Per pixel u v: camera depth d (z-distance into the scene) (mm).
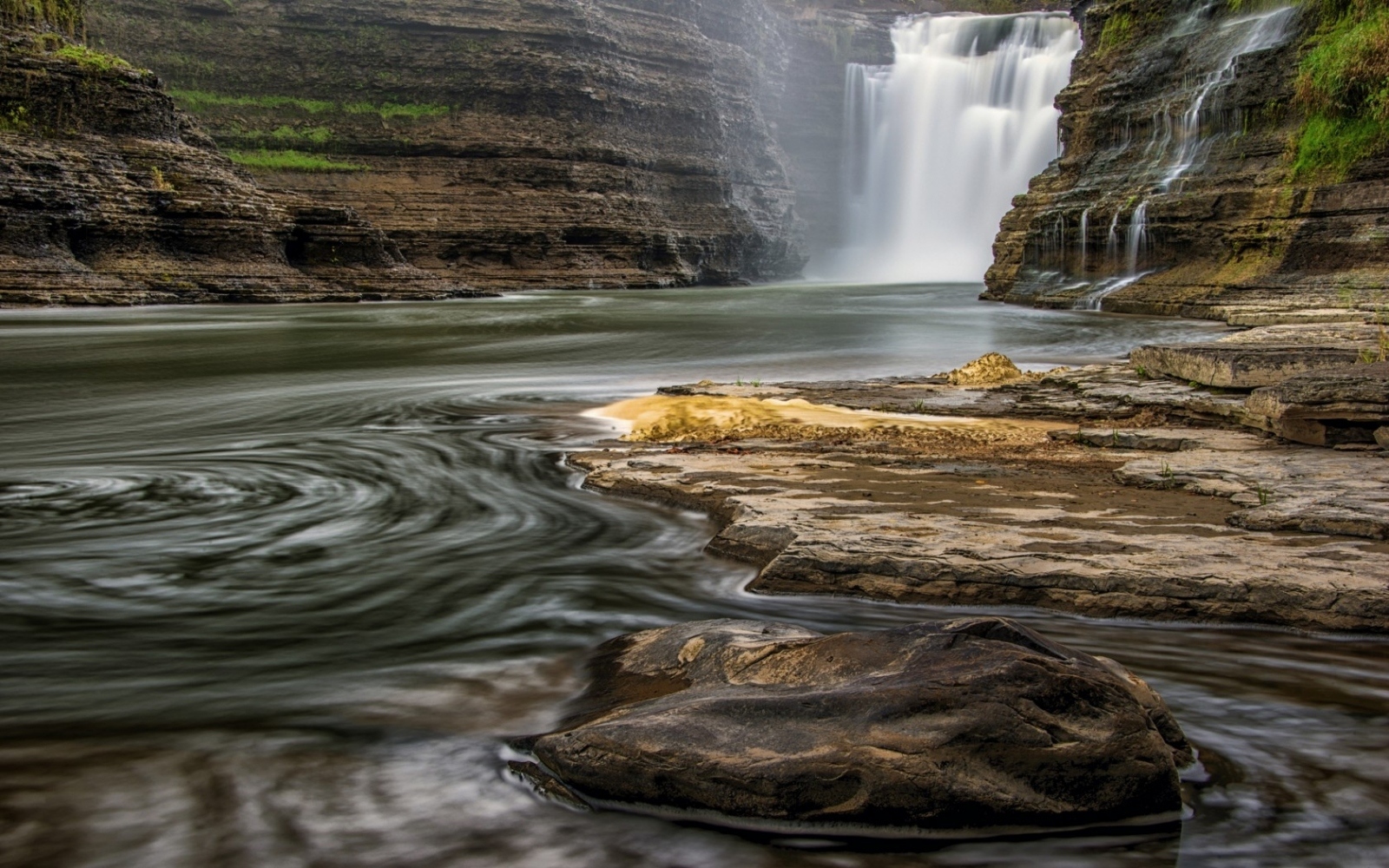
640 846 3273
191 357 20641
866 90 72625
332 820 3391
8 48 35594
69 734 3979
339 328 28031
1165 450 9148
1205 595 5109
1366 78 25453
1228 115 30281
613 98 56719
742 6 67125
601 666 4562
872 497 7148
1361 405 8594
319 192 50031
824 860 3211
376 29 53594
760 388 13680
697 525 7094
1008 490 7391
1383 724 4051
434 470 9258
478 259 50750
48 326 27859
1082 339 23641
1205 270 29109
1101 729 3387
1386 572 5234
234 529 7172
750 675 3947
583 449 10180
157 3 51250
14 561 6367
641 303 41250
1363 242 24625
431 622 5277
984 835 3262
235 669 4648
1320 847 3250
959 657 3604
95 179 35688
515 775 3674
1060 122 39188
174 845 3234
